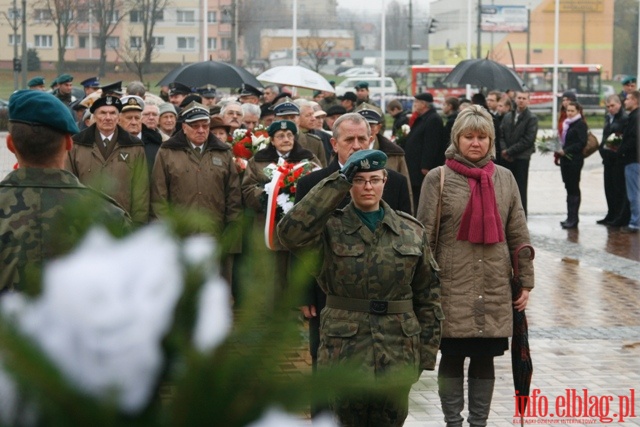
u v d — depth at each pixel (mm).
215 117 11758
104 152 9070
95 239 1356
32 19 45688
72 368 1210
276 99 15875
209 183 9867
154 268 1290
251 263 1436
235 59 43781
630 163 18156
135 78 50781
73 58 52000
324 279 5184
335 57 78562
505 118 18750
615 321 10898
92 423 1183
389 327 5070
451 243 6473
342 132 6312
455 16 66125
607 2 66375
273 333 1327
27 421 1200
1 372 1161
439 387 1589
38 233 3527
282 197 8461
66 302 1233
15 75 42125
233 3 45719
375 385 1396
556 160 18844
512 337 6590
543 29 65750
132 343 1233
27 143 3629
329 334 5090
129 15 49844
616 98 18891
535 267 14461
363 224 5164
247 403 1271
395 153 9484
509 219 6598
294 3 32281
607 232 18109
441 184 6504
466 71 20766
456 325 6379
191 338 1286
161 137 11016
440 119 16625
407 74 66125
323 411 1342
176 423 1241
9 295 1322
